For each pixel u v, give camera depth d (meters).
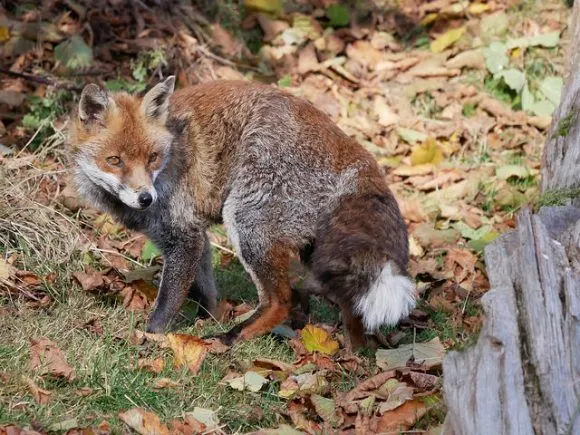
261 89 9.58
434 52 15.13
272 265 9.20
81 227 10.85
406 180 12.72
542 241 6.55
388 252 8.44
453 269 10.73
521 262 6.45
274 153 9.19
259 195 9.20
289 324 9.62
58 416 7.02
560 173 8.12
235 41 14.82
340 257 8.40
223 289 10.42
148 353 8.43
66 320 8.70
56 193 11.01
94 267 10.14
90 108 9.15
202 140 9.48
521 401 5.59
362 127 13.56
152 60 13.65
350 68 14.82
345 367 8.38
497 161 13.27
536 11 15.62
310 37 15.10
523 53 14.80
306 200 9.16
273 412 7.51
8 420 6.85
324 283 8.55
